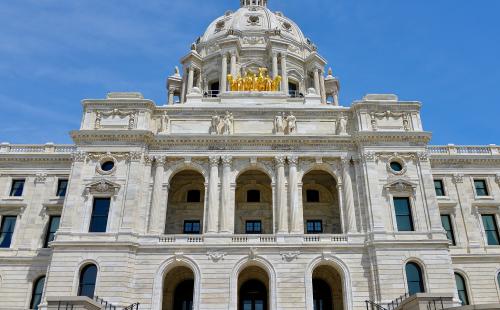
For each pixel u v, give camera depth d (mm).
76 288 46000
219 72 89125
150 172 53625
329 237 49969
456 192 61344
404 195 51875
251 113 57812
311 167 54531
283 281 47188
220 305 45969
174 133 56250
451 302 36750
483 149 64250
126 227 48844
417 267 47781
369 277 47656
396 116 56406
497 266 56969
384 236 48906
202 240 49500
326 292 55156
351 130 56781
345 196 52531
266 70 84812
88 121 55375
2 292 54594
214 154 54406
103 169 53031
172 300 53031
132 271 47312
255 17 98188
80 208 50469
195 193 60531
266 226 58312
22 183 61312
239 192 60188
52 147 63250
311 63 91688
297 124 57281
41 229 58062
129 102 56375
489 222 60656
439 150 64062
